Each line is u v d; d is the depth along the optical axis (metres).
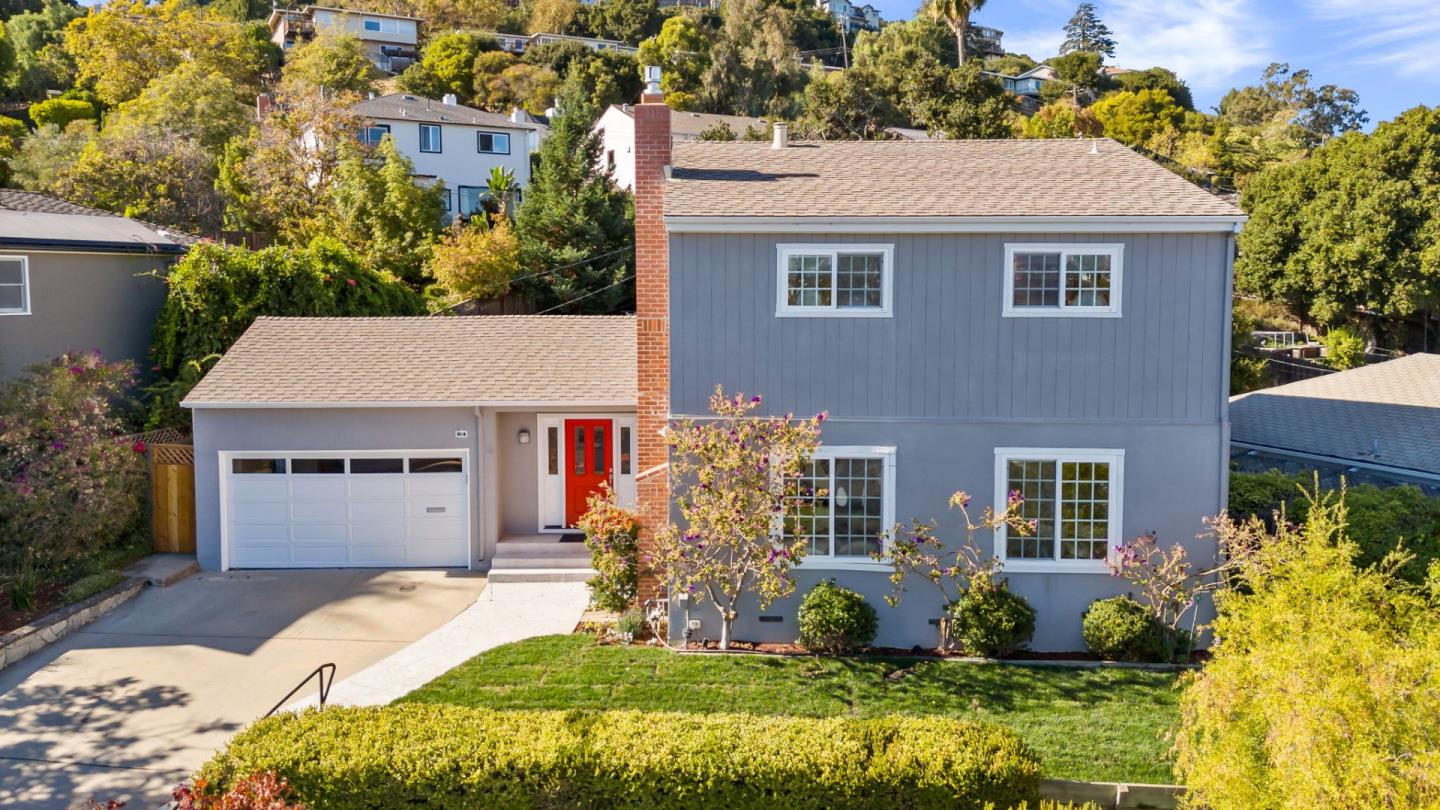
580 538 19.89
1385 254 47.19
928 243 15.19
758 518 14.69
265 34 83.12
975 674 14.40
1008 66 114.00
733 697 13.69
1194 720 10.46
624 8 101.50
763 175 17.09
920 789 10.06
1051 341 15.22
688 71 81.44
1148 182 16.22
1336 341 42.44
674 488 15.64
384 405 19.05
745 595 15.69
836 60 103.81
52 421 18.02
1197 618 15.26
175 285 24.36
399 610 17.16
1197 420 15.18
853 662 14.77
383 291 28.20
